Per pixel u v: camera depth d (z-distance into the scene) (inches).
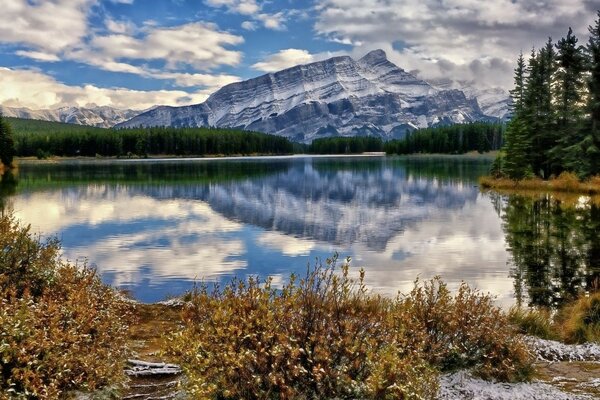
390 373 224.1
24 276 384.2
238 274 762.8
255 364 229.6
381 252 933.8
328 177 3211.1
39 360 249.6
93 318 323.6
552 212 1425.9
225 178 3122.5
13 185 2564.0
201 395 211.9
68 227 1235.9
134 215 1475.1
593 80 2100.1
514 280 707.4
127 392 276.8
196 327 242.5
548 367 326.0
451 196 1990.7
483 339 308.2
